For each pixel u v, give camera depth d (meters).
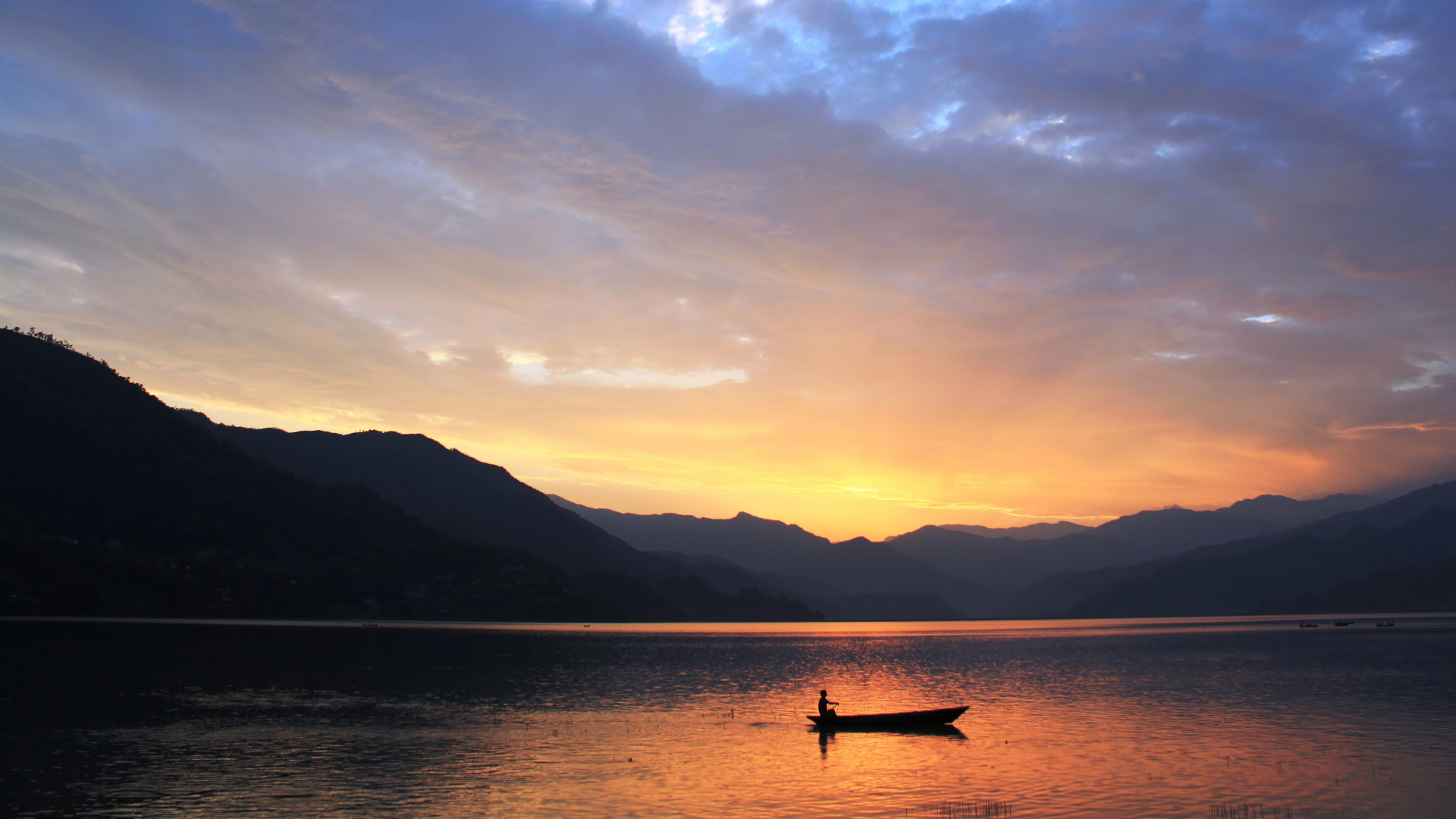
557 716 60.03
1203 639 190.25
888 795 36.53
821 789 37.53
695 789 37.25
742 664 115.88
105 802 34.22
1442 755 45.03
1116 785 38.34
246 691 70.31
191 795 35.38
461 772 40.25
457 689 76.12
